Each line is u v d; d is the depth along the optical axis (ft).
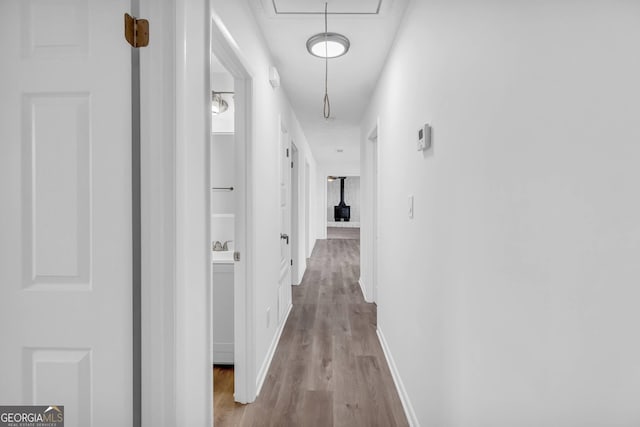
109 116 3.61
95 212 3.62
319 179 34.71
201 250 4.32
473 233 3.83
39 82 3.59
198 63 4.20
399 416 6.66
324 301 14.06
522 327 2.91
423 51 5.74
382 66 9.70
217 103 9.22
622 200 1.98
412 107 6.47
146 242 3.76
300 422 6.45
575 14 2.28
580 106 2.25
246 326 7.02
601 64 2.09
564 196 2.41
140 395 3.84
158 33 3.76
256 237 7.32
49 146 3.59
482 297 3.63
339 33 7.86
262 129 7.92
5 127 3.57
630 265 1.94
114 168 3.62
